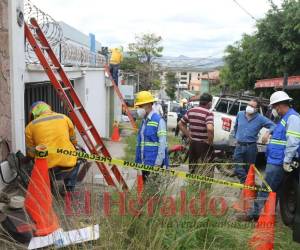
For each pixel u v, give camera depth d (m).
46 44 5.86
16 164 4.69
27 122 6.75
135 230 3.81
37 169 3.71
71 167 4.87
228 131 9.73
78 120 5.49
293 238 4.63
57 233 3.51
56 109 8.97
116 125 16.00
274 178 5.55
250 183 5.20
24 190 4.14
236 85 23.59
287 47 16.16
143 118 5.72
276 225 5.59
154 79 56.28
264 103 10.98
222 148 9.65
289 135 5.22
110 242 3.51
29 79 6.34
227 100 11.30
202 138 6.43
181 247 3.83
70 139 5.26
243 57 21.84
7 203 4.05
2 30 4.73
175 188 4.33
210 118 6.36
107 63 20.22
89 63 14.07
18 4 5.06
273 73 18.08
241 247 4.07
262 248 4.11
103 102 16.58
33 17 5.85
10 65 4.87
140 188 4.20
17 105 5.04
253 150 7.29
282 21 16.80
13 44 4.85
